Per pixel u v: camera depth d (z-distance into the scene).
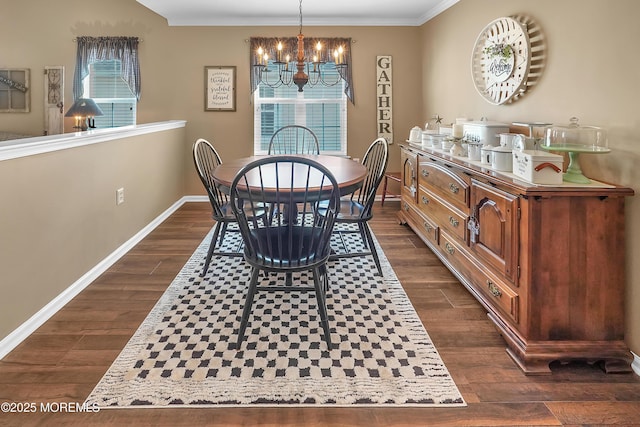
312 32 5.18
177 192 5.03
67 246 2.53
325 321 2.05
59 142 2.41
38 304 2.24
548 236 1.83
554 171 1.91
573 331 1.87
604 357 1.84
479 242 2.37
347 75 5.22
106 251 3.09
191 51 5.17
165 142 4.51
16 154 2.04
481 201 2.32
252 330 2.22
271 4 4.49
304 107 5.34
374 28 5.21
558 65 2.41
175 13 4.86
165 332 2.18
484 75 3.29
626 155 1.87
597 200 1.83
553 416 1.59
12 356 1.95
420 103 5.31
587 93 2.15
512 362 1.93
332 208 2.15
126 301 2.54
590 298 1.86
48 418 1.56
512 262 1.98
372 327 2.25
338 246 3.58
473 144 2.74
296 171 2.78
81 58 5.07
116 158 3.27
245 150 5.34
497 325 2.11
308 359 1.96
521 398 1.69
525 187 1.84
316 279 2.08
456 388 1.75
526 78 2.72
